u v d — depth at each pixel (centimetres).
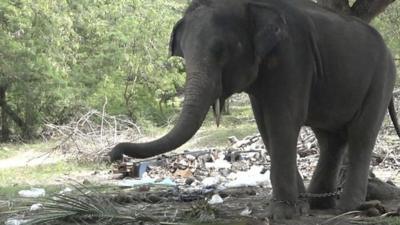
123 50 2714
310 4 870
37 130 2612
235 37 729
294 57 780
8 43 2439
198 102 681
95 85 2680
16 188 1255
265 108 789
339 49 832
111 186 1214
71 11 2681
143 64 2748
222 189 1142
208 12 732
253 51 742
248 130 2420
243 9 747
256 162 1595
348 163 883
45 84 2514
